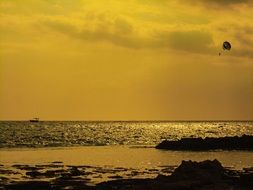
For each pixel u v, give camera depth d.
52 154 78.69
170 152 85.19
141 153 81.88
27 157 72.12
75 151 86.44
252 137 101.44
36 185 39.09
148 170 52.56
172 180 36.66
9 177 45.03
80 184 40.16
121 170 52.44
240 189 35.56
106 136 147.62
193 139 97.38
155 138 141.88
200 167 40.25
